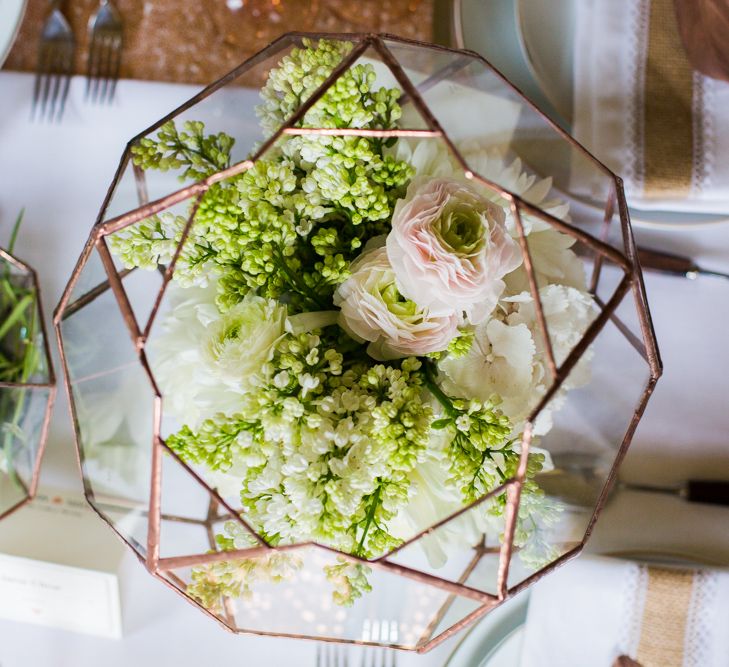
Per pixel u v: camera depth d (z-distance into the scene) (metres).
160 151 0.52
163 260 0.52
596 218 0.55
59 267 0.71
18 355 0.66
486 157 0.53
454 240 0.49
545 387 0.53
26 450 0.64
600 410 0.54
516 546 0.51
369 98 0.50
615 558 0.65
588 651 0.65
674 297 0.69
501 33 0.68
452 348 0.51
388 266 0.50
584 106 0.66
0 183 0.72
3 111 0.71
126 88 0.71
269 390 0.49
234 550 0.47
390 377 0.51
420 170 0.52
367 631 0.53
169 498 0.51
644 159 0.64
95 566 0.69
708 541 0.66
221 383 0.52
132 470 0.53
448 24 0.72
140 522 0.52
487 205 0.49
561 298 0.52
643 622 0.64
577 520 0.53
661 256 0.68
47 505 0.70
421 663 0.69
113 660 0.72
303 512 0.49
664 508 0.67
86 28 0.72
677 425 0.68
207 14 0.72
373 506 0.50
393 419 0.49
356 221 0.51
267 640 0.71
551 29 0.67
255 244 0.51
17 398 0.64
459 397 0.53
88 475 0.54
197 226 0.49
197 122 0.53
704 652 0.64
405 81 0.47
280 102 0.52
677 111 0.65
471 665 0.67
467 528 0.50
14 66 0.71
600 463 0.54
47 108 0.71
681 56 0.66
